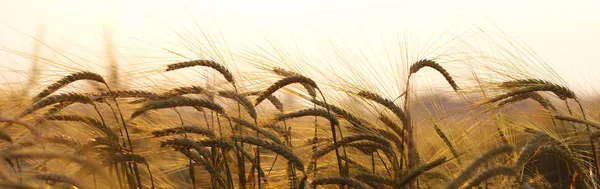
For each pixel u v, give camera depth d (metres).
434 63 5.32
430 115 5.33
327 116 4.77
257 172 4.98
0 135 4.13
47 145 4.43
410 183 4.73
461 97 5.53
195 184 5.18
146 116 5.05
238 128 4.90
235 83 5.07
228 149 4.61
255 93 5.12
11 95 4.73
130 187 4.58
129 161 4.39
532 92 5.39
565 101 5.33
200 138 5.04
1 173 3.69
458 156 5.06
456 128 5.53
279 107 5.18
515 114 5.48
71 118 4.51
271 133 4.69
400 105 5.13
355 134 4.83
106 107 4.94
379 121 5.18
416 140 5.01
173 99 4.51
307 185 4.43
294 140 5.21
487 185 4.57
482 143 5.36
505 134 5.29
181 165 5.34
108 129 4.50
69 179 3.70
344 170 4.79
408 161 4.86
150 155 5.23
